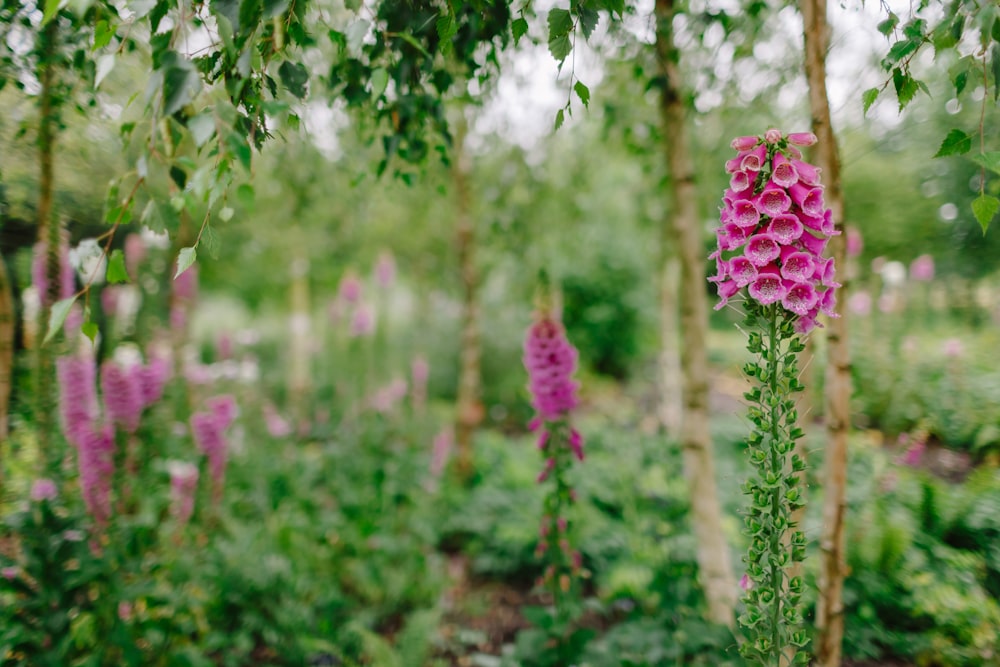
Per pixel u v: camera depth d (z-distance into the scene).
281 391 8.09
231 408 3.84
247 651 3.18
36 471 3.02
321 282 8.57
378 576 3.99
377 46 1.90
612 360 11.58
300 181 4.14
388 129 2.82
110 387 2.97
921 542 3.39
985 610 2.88
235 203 4.48
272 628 3.21
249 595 3.28
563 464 2.98
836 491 2.12
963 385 5.34
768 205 1.54
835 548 2.12
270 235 6.02
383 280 7.15
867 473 4.22
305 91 1.67
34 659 2.40
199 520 3.69
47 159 2.51
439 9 1.82
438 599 4.02
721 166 4.27
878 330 7.27
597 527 4.27
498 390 9.22
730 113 3.49
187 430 4.43
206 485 3.75
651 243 6.32
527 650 2.76
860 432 5.25
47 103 2.26
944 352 5.86
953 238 7.25
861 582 3.17
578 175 5.07
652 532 3.53
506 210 5.12
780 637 1.76
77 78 2.30
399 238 6.86
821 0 1.98
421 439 6.44
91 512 2.90
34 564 2.48
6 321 2.98
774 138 1.56
